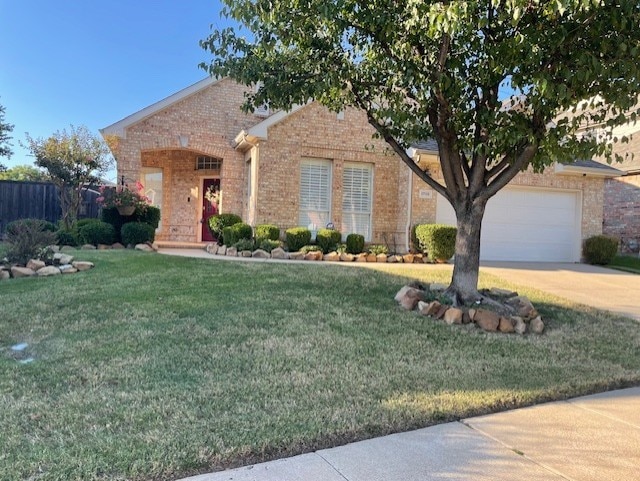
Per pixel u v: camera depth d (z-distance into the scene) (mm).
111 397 3762
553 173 15469
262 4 5656
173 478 2721
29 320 6020
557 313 7684
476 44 6199
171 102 15281
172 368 4457
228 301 6949
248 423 3377
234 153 16078
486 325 6461
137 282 8141
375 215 15102
